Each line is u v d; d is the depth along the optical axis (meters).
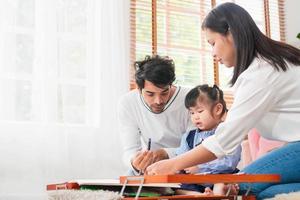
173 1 2.53
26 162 1.88
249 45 1.17
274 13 2.91
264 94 1.11
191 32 2.57
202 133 1.61
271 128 1.22
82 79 2.07
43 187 1.89
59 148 1.94
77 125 2.02
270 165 1.16
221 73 2.62
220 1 2.71
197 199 0.92
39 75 1.94
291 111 1.18
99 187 1.04
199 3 2.62
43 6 1.98
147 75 1.54
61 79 1.99
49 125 1.93
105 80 2.11
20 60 1.95
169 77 1.54
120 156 2.08
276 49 1.19
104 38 2.14
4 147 1.86
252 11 2.86
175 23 2.52
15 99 1.91
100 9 2.15
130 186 1.01
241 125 1.08
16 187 1.86
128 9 2.32
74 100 2.04
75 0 2.11
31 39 1.98
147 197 0.88
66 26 2.05
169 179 0.78
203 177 0.81
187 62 2.53
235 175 0.84
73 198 0.95
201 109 1.61
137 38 2.35
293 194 0.99
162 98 1.61
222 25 1.21
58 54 2.00
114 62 2.14
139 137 1.79
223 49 1.23
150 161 1.49
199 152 1.07
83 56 2.09
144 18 2.39
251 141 1.75
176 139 1.77
